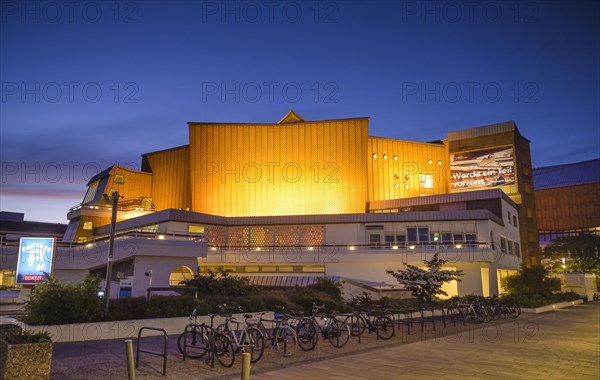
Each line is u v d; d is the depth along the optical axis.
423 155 65.25
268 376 10.12
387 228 45.19
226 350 11.28
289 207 55.44
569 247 76.50
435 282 29.95
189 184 59.78
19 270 25.05
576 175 118.44
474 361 12.23
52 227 71.56
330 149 56.09
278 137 57.03
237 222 46.88
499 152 63.38
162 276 29.03
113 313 16.12
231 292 24.75
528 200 64.31
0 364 8.09
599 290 77.62
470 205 50.72
